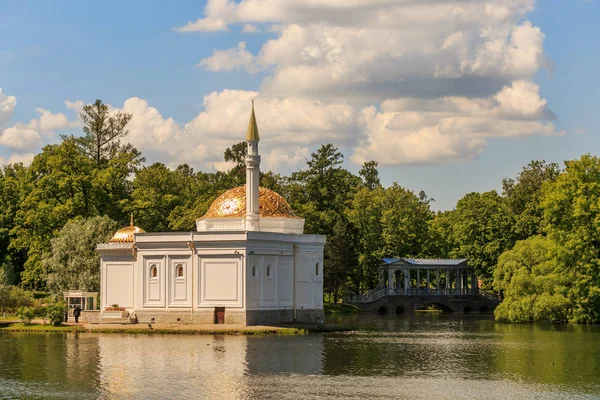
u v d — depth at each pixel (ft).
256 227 393.29
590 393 221.05
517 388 226.79
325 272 580.30
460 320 479.41
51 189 504.84
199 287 375.66
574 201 398.62
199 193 636.89
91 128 577.84
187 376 242.37
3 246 563.89
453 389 225.15
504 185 647.97
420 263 608.19
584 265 395.34
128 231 401.70
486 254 581.12
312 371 250.57
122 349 297.53
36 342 320.91
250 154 395.96
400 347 308.81
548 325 411.34
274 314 383.65
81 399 214.69
